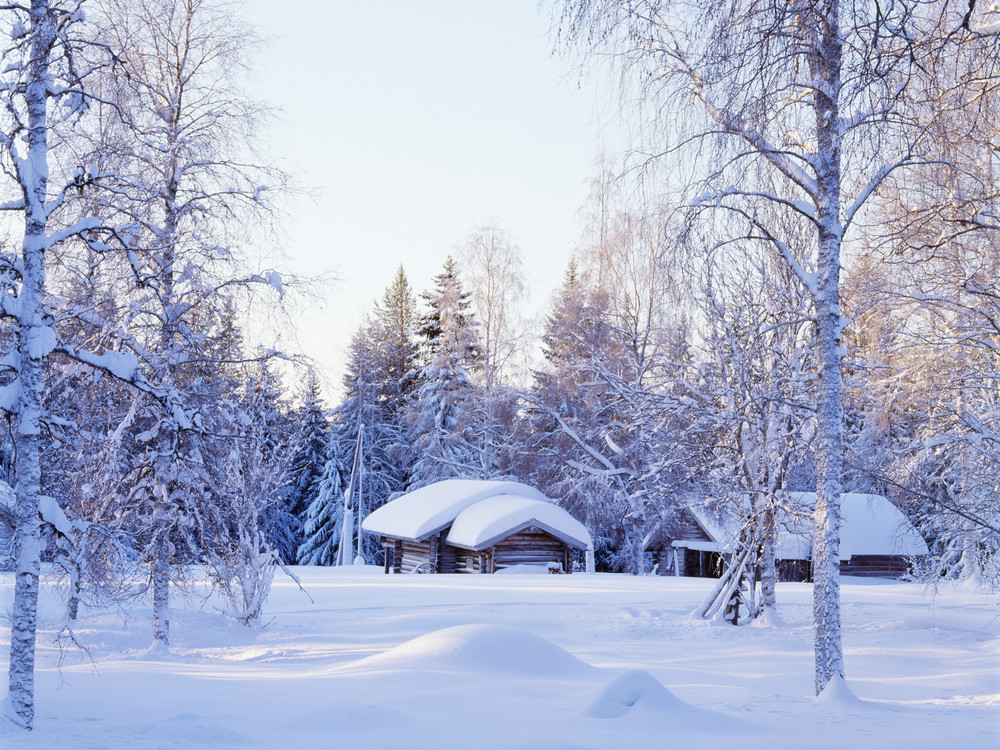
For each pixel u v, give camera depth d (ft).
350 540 187.52
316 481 220.64
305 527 212.23
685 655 54.54
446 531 133.80
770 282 58.90
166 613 54.24
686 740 23.50
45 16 31.12
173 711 27.99
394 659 40.81
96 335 45.55
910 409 50.06
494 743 22.02
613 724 25.72
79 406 49.19
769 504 68.44
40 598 71.61
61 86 33.19
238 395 64.23
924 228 38.40
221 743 22.03
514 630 41.98
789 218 37.50
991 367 46.75
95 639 58.18
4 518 38.14
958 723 27.45
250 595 66.44
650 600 84.64
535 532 126.41
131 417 48.93
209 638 61.26
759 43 26.78
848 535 130.21
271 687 33.83
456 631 41.70
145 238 49.57
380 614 74.23
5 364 29.84
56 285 44.91
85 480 49.90
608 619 71.41
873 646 58.90
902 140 29.71
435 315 216.54
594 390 133.59
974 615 73.20
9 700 26.45
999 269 41.34
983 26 27.99
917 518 52.08
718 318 68.90
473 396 161.58
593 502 137.08
